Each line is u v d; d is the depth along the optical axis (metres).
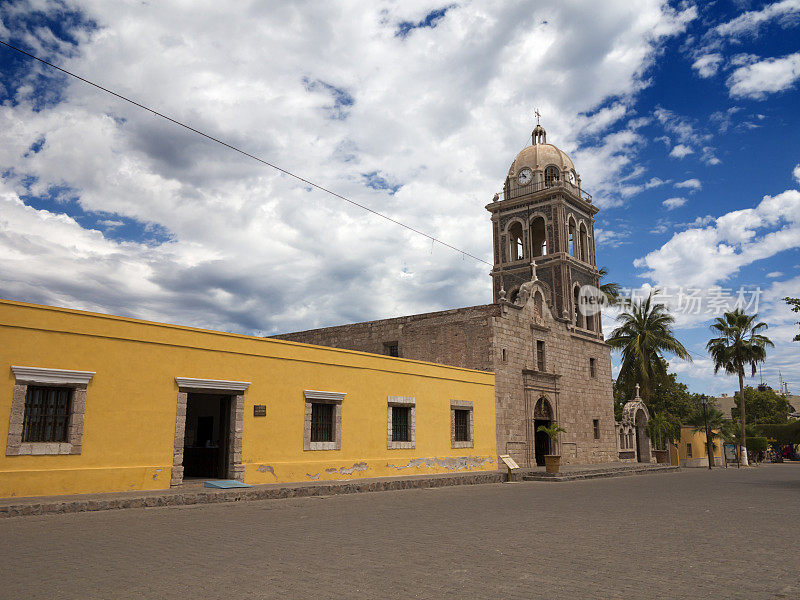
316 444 20.00
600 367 38.91
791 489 21.56
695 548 8.95
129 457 15.33
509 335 30.70
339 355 21.27
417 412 24.33
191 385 16.81
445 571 7.24
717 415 49.72
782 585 6.68
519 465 29.70
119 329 15.52
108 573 7.01
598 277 49.09
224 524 11.04
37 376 13.86
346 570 7.24
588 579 6.89
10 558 7.81
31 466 13.62
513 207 48.19
